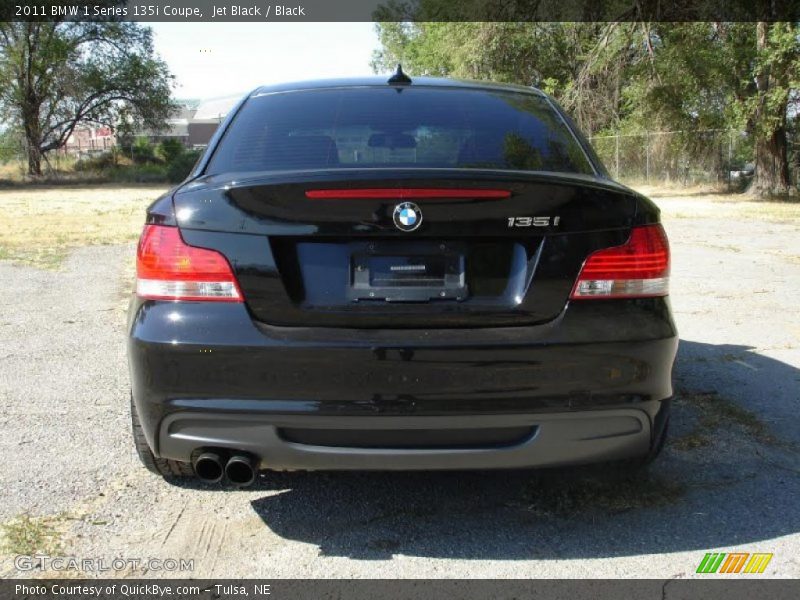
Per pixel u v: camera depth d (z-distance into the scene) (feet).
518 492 10.45
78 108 159.02
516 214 8.27
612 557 8.77
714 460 11.49
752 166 92.68
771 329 19.66
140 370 8.32
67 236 41.83
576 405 8.21
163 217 8.48
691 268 29.63
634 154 95.55
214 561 8.68
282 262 8.24
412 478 10.92
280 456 8.21
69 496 10.20
